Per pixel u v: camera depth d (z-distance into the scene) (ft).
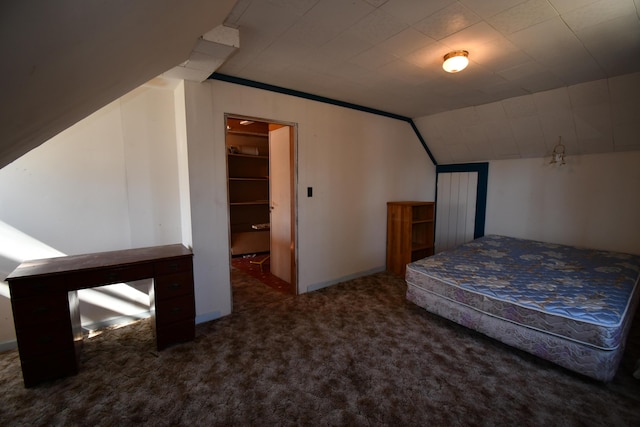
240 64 7.93
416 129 14.53
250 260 15.96
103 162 8.15
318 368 6.59
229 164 16.25
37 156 7.33
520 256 10.35
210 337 7.89
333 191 11.63
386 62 7.77
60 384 6.06
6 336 7.27
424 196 15.60
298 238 10.78
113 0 2.48
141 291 8.89
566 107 9.94
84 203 7.97
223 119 8.71
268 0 5.08
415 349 7.32
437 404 5.53
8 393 5.80
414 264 9.42
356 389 5.93
